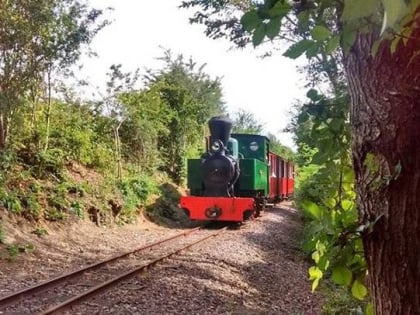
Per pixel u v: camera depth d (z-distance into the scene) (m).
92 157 17.62
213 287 8.81
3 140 13.62
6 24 13.16
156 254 11.34
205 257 11.14
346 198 2.62
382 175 1.80
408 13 1.11
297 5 1.63
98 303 7.20
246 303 8.27
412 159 1.75
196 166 18.53
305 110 2.63
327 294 8.59
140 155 21.42
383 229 1.81
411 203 1.75
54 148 15.81
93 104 19.38
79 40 14.20
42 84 15.16
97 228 14.80
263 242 14.15
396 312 1.79
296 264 12.15
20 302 7.11
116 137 19.34
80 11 14.33
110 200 16.28
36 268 9.48
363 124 1.85
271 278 10.29
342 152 2.59
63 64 14.45
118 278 8.40
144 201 18.55
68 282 8.43
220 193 17.48
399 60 1.71
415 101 1.72
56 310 6.58
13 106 13.54
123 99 20.16
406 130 1.74
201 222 19.00
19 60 13.64
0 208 12.16
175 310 7.30
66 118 17.09
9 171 13.35
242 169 18.95
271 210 23.64
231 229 16.56
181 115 25.09
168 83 25.84
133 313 6.94
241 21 1.62
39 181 14.23
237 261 11.16
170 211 19.73
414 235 1.75
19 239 11.34
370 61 1.79
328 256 2.17
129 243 13.12
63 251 11.30
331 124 2.58
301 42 1.59
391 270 1.80
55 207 13.81
